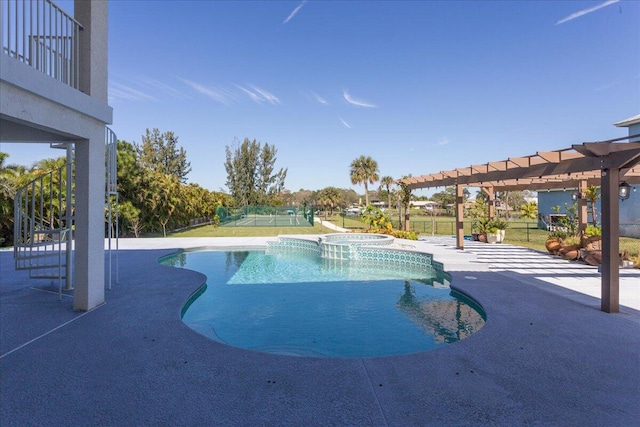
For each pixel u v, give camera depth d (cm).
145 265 1010
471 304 694
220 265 1248
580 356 388
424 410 279
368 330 591
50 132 481
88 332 458
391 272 1120
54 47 511
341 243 1404
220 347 411
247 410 278
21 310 556
